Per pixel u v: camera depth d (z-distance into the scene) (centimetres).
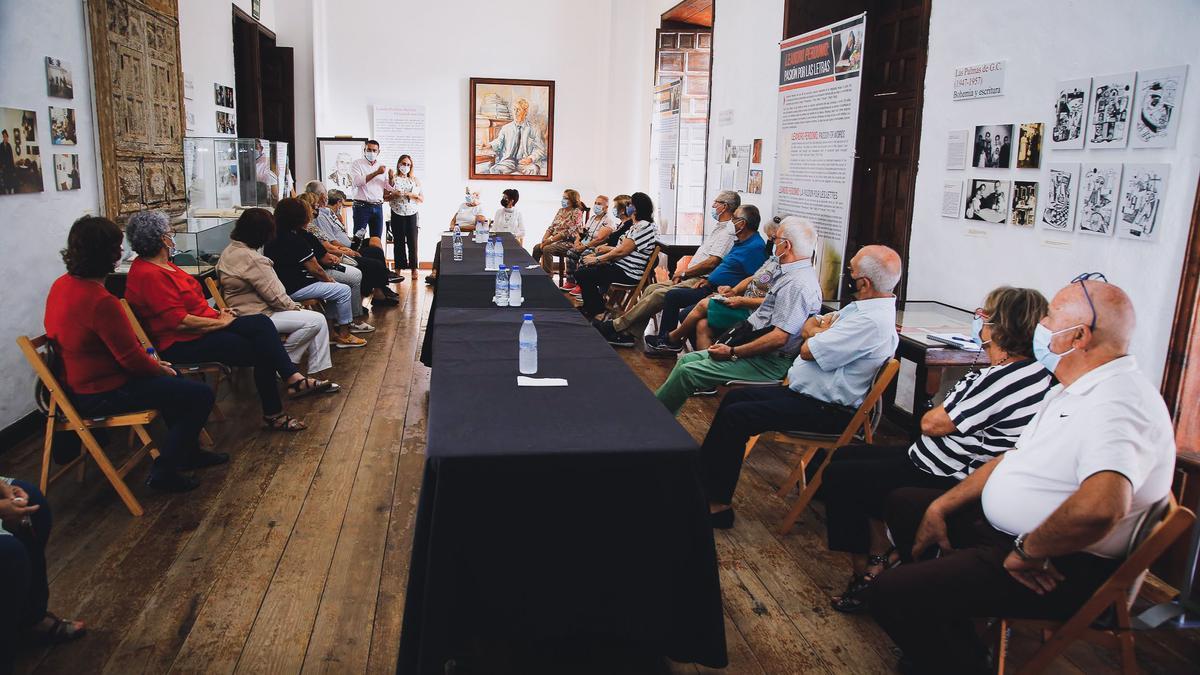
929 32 449
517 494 216
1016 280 382
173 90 650
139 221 400
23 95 420
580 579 223
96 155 507
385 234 1155
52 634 242
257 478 374
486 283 511
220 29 846
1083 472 184
